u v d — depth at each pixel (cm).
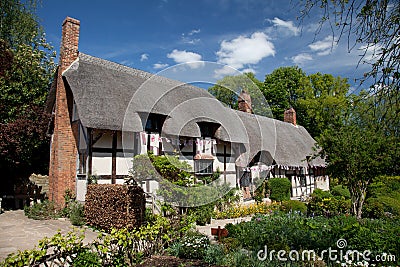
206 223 998
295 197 1870
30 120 1274
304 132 2538
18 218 1048
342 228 654
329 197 1386
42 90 1628
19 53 1659
